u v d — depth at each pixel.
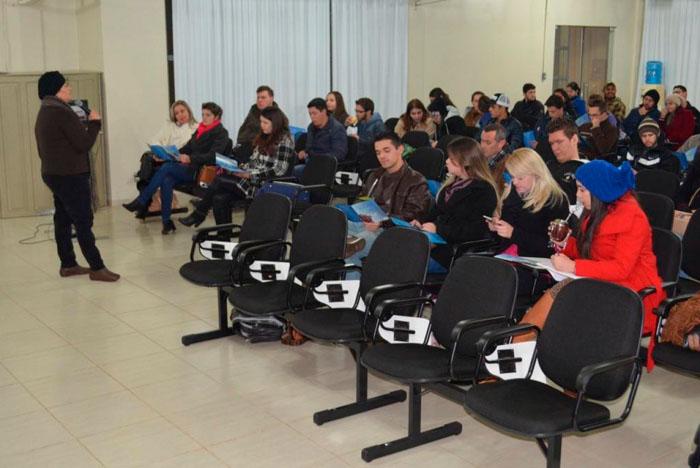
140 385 3.87
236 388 3.83
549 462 2.60
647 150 6.20
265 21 9.64
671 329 3.19
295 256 4.12
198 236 4.58
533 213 3.79
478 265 3.12
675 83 12.12
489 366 2.98
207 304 5.20
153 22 8.87
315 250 4.02
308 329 3.45
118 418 3.50
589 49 12.62
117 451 3.20
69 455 3.17
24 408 3.61
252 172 6.46
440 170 6.16
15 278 5.81
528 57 11.98
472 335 3.06
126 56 8.76
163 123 9.08
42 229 7.52
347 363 4.16
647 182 5.38
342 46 10.30
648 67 12.27
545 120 8.53
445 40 11.21
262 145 6.52
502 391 2.69
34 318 4.90
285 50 9.85
